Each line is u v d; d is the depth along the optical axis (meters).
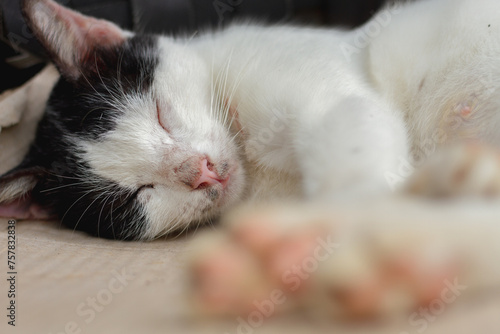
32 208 0.41
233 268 0.22
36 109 0.45
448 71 0.38
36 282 0.30
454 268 0.22
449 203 0.27
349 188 0.30
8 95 0.46
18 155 0.43
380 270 0.21
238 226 0.24
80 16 0.40
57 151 0.40
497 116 0.36
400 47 0.39
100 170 0.39
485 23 0.37
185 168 0.37
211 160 0.38
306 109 0.35
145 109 0.39
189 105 0.39
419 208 0.26
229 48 0.40
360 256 0.21
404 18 0.40
